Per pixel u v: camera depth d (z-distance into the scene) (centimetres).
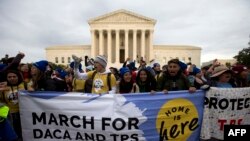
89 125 847
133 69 2000
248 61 8438
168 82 945
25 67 1219
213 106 918
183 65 1091
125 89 1109
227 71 976
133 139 845
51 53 12200
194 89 882
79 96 849
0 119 636
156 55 11838
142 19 11138
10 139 650
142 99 846
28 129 878
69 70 1694
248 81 1299
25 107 874
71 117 853
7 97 905
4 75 916
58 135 865
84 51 12000
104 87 994
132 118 842
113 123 839
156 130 854
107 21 11106
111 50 11494
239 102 924
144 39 11212
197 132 895
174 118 867
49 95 862
